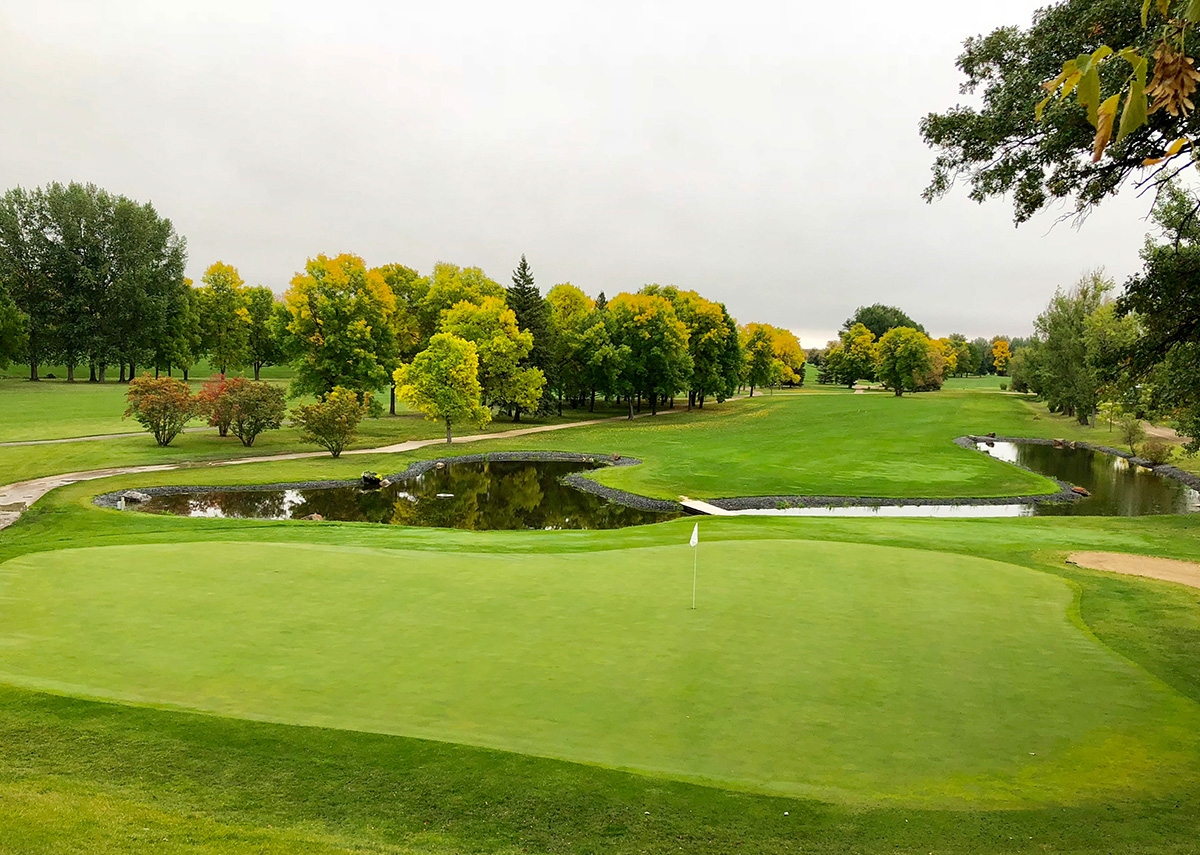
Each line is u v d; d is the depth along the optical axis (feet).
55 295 258.98
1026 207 38.88
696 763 23.39
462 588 42.86
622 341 256.93
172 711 25.86
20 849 17.62
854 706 27.55
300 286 193.06
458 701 27.40
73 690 27.48
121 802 20.53
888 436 203.51
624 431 218.79
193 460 144.05
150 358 265.54
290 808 20.83
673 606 39.63
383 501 119.96
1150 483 144.46
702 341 285.84
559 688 28.60
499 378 229.45
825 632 35.65
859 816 20.94
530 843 19.72
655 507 118.83
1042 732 26.04
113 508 98.48
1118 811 21.54
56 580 43.39
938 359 420.36
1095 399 215.10
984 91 39.17
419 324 249.75
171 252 277.44
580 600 40.63
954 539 69.56
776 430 220.43
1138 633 37.63
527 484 138.92
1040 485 136.67
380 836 19.69
